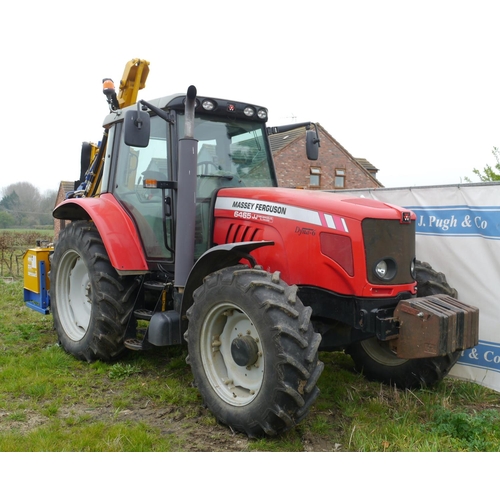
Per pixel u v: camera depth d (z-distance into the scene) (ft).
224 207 13.24
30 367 14.48
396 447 10.23
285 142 71.82
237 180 14.39
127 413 11.73
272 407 9.76
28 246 68.28
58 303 16.48
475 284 14.66
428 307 10.68
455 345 10.51
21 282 31.96
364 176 80.48
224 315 11.30
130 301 14.71
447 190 15.26
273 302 9.87
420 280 13.29
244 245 10.87
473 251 14.69
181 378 14.01
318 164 75.87
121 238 14.28
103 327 14.43
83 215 17.42
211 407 11.14
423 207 15.88
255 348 10.57
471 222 14.70
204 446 10.14
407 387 13.75
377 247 11.06
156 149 14.23
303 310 10.02
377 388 13.88
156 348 16.49
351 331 12.42
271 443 10.19
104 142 17.37
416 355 10.63
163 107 13.76
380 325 10.85
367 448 10.15
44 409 11.66
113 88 17.49
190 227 12.39
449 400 12.92
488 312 14.35
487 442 10.42
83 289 16.19
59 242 16.47
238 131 14.75
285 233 11.85
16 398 12.37
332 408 12.39
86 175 19.07
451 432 10.84
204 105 13.65
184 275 12.44
